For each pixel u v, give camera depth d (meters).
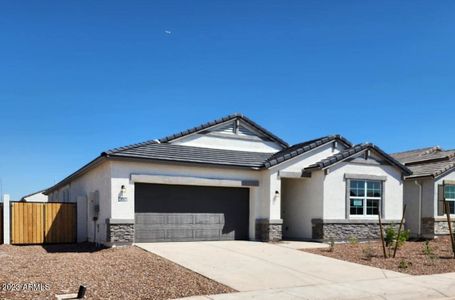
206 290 10.16
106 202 17.38
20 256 14.63
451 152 25.80
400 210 21.48
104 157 16.98
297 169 20.16
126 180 17.23
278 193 19.62
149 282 10.60
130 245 16.92
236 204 19.78
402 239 16.69
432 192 22.77
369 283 11.41
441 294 10.45
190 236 18.58
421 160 26.00
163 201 18.16
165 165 18.03
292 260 14.47
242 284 10.89
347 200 20.11
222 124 21.48
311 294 10.06
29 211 19.52
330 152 21.16
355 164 20.52
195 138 20.67
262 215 19.77
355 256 15.62
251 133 22.30
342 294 10.16
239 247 17.02
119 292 9.57
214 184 18.98
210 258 14.24
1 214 19.09
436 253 16.86
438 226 22.64
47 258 13.98
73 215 20.42
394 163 21.39
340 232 19.77
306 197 20.61
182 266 12.69
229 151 20.97
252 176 19.86
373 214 20.86
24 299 8.64
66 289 9.58
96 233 18.78
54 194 32.81
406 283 11.50
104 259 13.73
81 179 22.45
